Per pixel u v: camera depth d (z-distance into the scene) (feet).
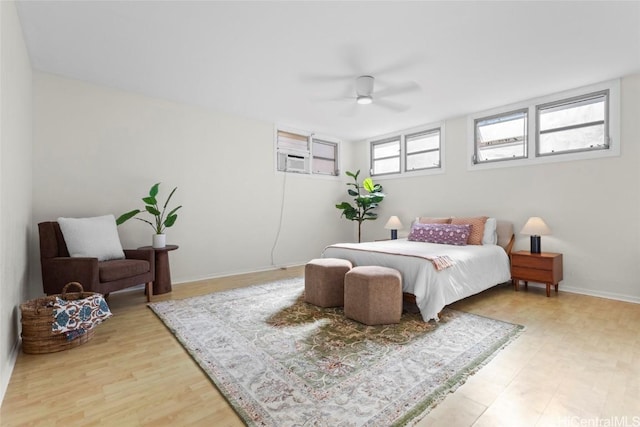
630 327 8.44
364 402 5.13
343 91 12.38
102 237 10.23
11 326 6.79
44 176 10.60
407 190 18.20
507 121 14.17
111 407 5.06
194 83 11.68
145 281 10.46
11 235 6.86
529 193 13.30
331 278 10.20
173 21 7.83
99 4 7.16
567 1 7.00
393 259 10.18
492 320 9.00
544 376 5.94
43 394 5.41
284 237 17.67
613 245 11.30
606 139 11.46
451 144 15.99
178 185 13.76
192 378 5.96
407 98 13.03
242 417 4.75
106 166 11.88
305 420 4.69
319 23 7.89
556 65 10.10
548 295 11.61
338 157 20.42
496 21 7.75
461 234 13.06
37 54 9.47
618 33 8.23
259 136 16.49
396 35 8.40
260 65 10.16
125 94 12.34
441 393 5.38
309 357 6.73
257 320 9.02
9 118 6.55
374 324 8.60
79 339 7.36
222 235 15.17
